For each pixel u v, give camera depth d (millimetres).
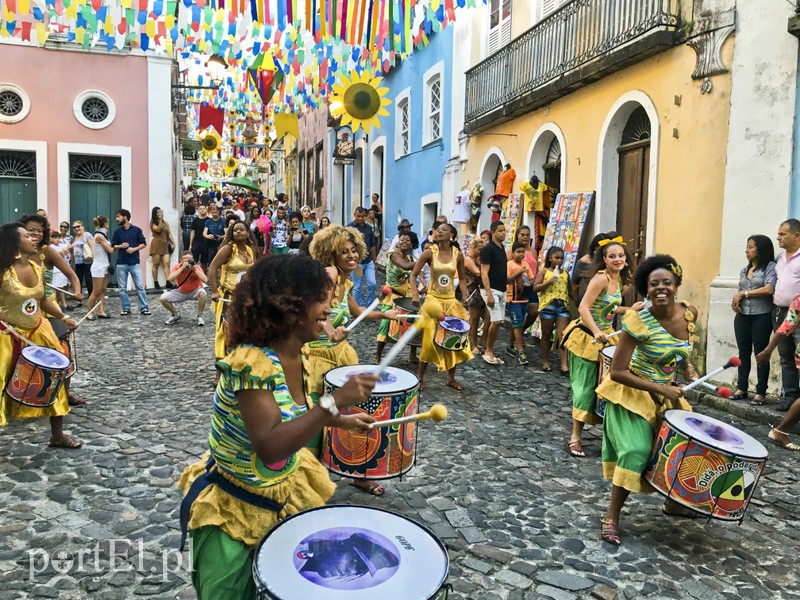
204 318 11578
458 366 8391
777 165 6863
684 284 8148
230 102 19422
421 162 16969
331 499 4191
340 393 1809
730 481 3324
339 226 4508
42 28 8719
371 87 10141
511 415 6277
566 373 8070
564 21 10516
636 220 9461
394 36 10133
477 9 13703
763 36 6945
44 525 3734
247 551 2023
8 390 4672
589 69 9609
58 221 14758
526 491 4469
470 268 8930
